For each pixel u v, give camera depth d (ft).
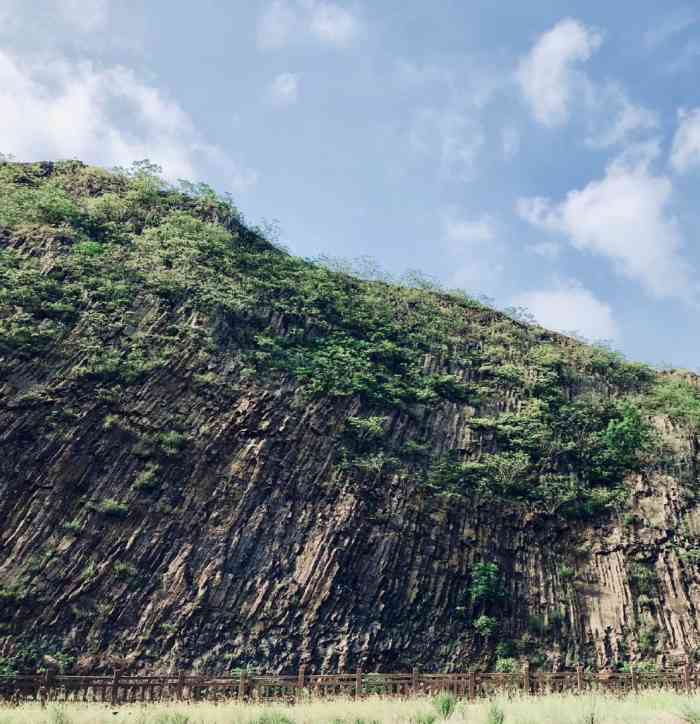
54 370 105.60
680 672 74.13
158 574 90.22
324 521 104.06
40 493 91.61
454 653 95.61
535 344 164.76
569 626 102.83
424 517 111.34
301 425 115.85
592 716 49.78
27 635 79.15
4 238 127.54
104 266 127.75
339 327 145.28
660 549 114.42
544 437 132.87
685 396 152.76
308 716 54.34
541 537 115.96
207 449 105.91
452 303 172.45
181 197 163.94
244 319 131.75
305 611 93.15
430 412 132.98
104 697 62.69
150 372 111.34
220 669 84.17
